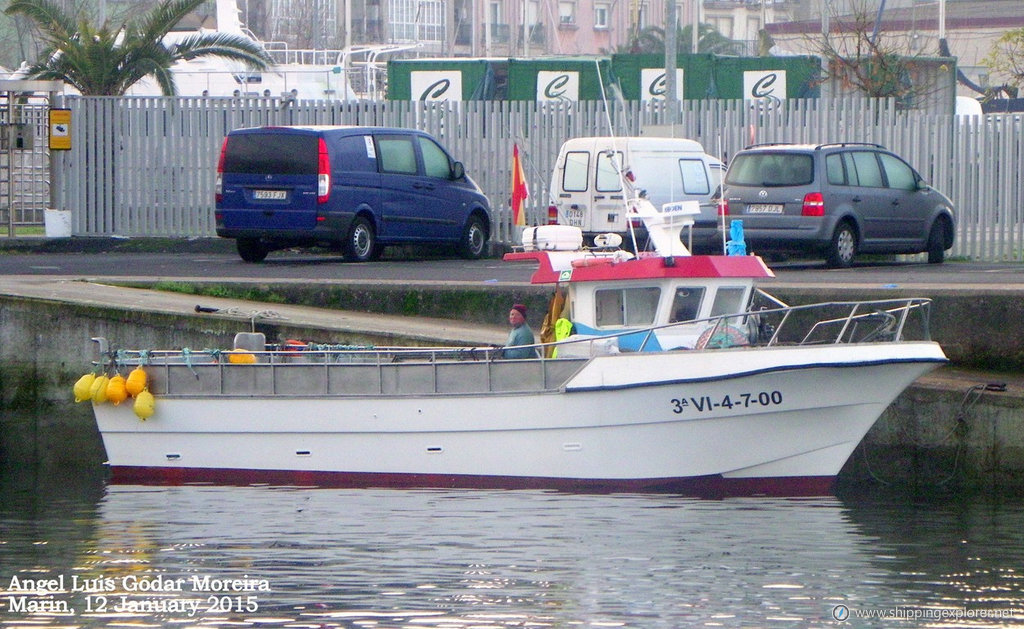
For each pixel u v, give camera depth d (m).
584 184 67.50
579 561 30.89
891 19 159.88
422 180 64.94
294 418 40.16
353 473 39.78
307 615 27.44
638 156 67.12
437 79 102.44
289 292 51.16
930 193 62.75
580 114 73.38
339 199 60.88
